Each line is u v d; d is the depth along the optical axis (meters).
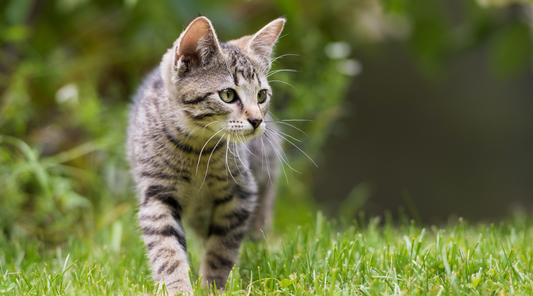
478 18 6.77
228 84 3.30
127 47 6.58
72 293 2.91
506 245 3.56
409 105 11.55
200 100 3.28
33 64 5.89
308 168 7.35
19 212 5.18
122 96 6.81
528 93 11.49
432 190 11.38
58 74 6.14
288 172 6.34
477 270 3.02
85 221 5.19
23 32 5.79
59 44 6.75
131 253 3.93
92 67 6.46
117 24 6.74
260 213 4.67
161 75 3.47
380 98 11.50
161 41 6.40
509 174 11.40
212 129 3.35
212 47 3.31
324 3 6.62
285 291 2.81
